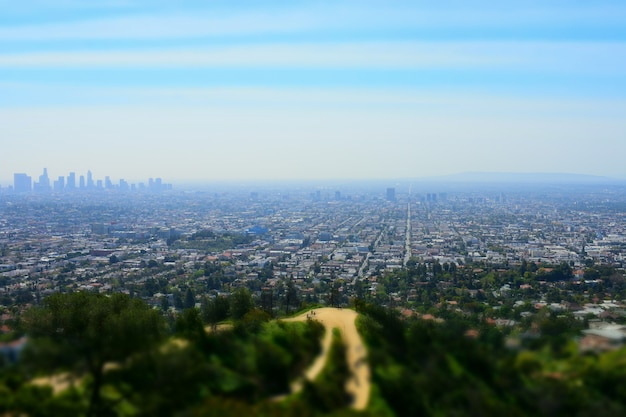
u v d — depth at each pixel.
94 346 85.12
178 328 111.12
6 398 76.81
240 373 90.62
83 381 80.69
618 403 76.94
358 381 89.44
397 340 103.38
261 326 121.19
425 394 83.62
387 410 81.50
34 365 81.69
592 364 83.06
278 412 79.56
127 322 116.44
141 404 78.19
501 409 79.31
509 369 85.69
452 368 89.75
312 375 91.69
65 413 76.00
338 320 133.12
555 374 83.44
